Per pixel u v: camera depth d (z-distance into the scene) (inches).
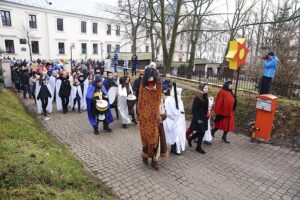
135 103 338.0
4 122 229.8
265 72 310.8
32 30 1412.4
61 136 285.9
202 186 184.2
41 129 300.8
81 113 400.5
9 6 1317.7
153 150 205.3
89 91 292.0
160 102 199.3
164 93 259.4
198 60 1348.4
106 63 826.8
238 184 189.0
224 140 278.5
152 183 185.9
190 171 206.8
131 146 258.5
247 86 472.1
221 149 257.4
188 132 252.7
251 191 180.1
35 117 366.0
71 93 405.1
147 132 199.6
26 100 491.2
